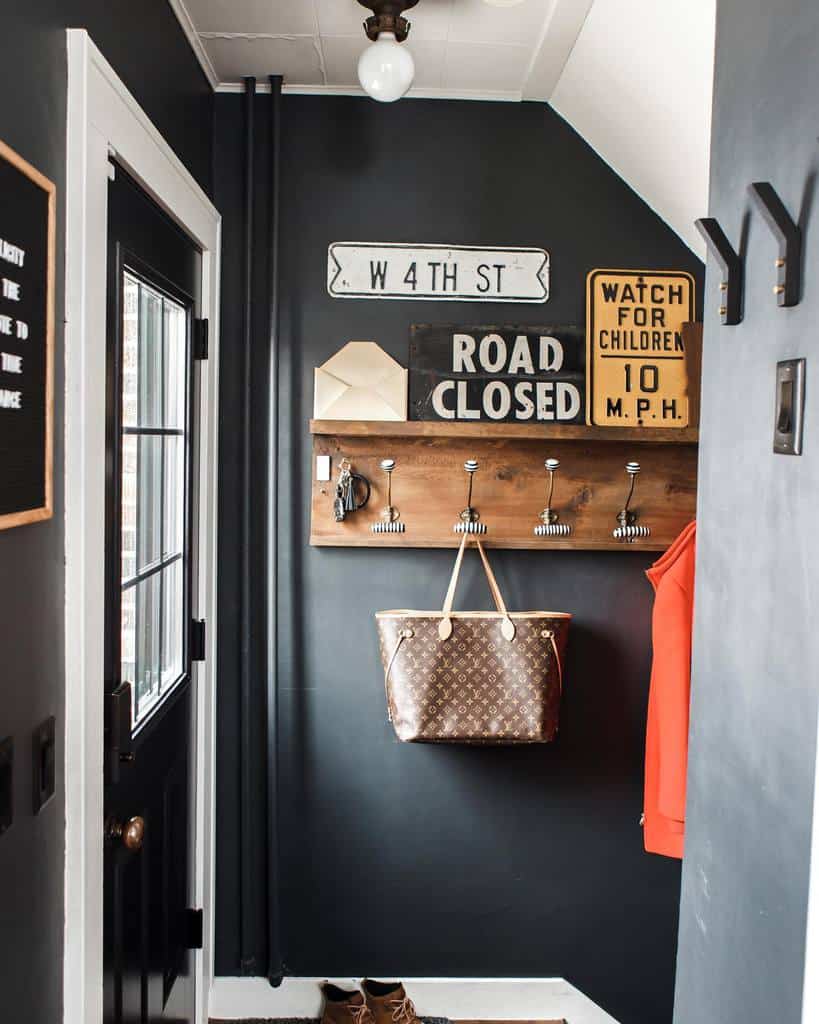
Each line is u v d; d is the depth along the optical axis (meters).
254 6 1.94
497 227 2.41
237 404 2.41
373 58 1.85
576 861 2.47
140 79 1.66
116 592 1.51
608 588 2.45
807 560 0.94
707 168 2.01
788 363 0.98
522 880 2.47
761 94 1.08
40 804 1.17
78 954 1.29
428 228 2.40
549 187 2.40
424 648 2.20
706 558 1.27
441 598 2.44
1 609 1.05
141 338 1.73
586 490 2.37
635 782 2.47
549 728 2.22
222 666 2.43
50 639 1.22
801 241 0.96
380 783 2.46
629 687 2.46
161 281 1.81
